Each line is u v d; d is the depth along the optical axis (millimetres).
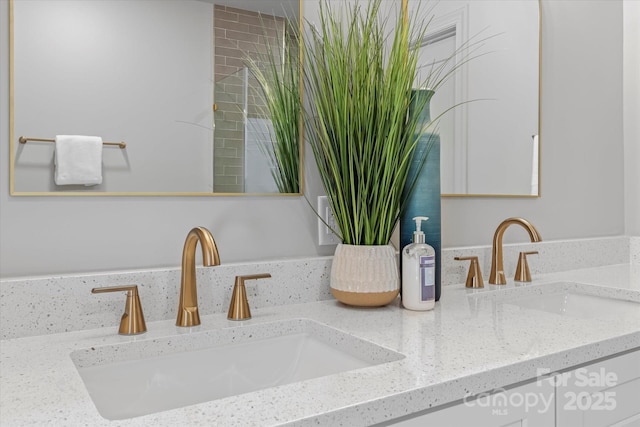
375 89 1198
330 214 1394
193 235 1035
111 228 1111
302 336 1152
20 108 1017
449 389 771
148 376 972
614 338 1010
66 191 1062
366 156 1194
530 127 1858
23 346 939
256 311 1218
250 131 1267
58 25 1046
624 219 2156
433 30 1590
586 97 2047
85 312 1040
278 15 1301
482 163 1723
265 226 1303
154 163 1147
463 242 1680
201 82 1197
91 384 909
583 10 2047
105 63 1091
